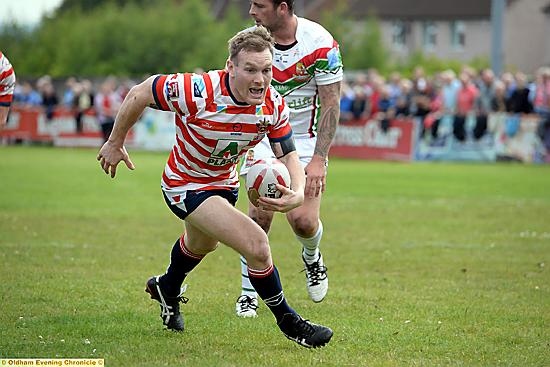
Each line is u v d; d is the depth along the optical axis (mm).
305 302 25156
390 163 82500
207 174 19094
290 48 23422
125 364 18094
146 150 99500
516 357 19297
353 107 89188
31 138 107438
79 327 21234
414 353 19516
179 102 18266
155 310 23406
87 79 167000
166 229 40000
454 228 41219
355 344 20250
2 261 30562
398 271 30359
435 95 86250
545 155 80812
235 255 33406
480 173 71250
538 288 27453
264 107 18469
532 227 41719
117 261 31250
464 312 23828
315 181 23078
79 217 43531
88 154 92250
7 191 55344
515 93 81688
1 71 26891
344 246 35844
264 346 19938
